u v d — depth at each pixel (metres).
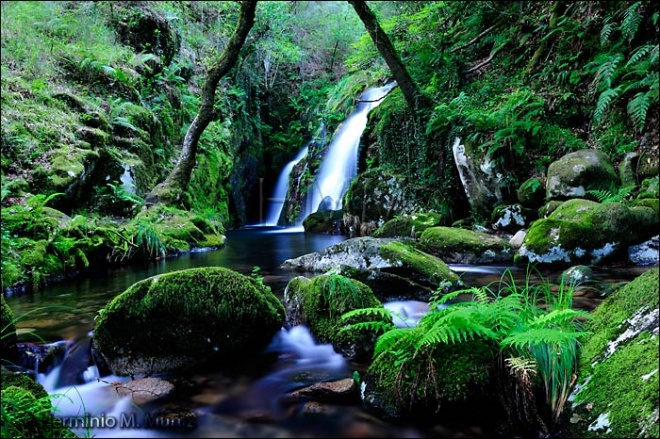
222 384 2.71
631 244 5.57
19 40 9.48
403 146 9.65
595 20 7.98
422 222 7.93
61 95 8.35
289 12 18.47
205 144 12.06
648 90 6.78
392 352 2.39
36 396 2.21
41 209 5.60
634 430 1.66
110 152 8.02
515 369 2.07
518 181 7.50
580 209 5.86
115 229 6.54
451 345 2.30
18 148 6.62
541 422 1.99
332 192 12.21
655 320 2.02
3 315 2.83
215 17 17.11
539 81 8.37
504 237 6.95
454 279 4.54
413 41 11.22
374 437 2.10
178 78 12.20
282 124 18.11
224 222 12.19
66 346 3.06
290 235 10.53
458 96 9.04
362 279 4.41
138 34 12.23
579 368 2.11
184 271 3.06
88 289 4.86
